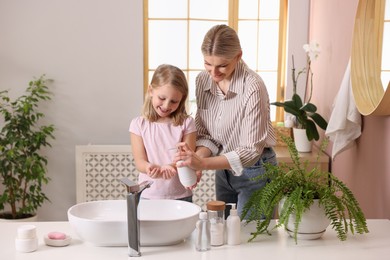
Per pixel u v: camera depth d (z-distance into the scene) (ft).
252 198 5.97
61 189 12.65
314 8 11.75
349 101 8.27
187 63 12.70
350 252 5.49
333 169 10.24
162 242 5.58
